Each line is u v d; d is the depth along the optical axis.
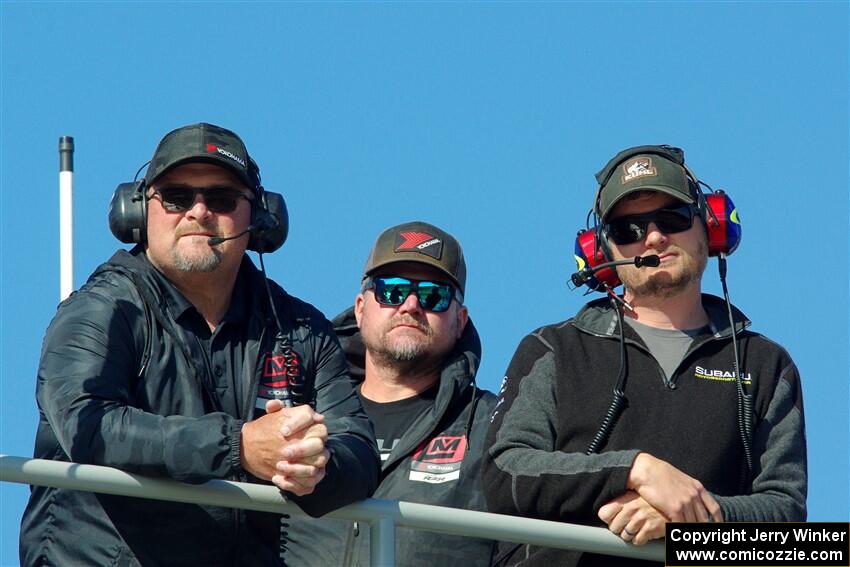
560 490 19.91
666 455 20.72
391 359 26.66
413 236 27.41
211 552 19.69
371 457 19.64
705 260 22.25
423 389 26.73
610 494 19.64
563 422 20.95
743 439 21.02
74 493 19.52
